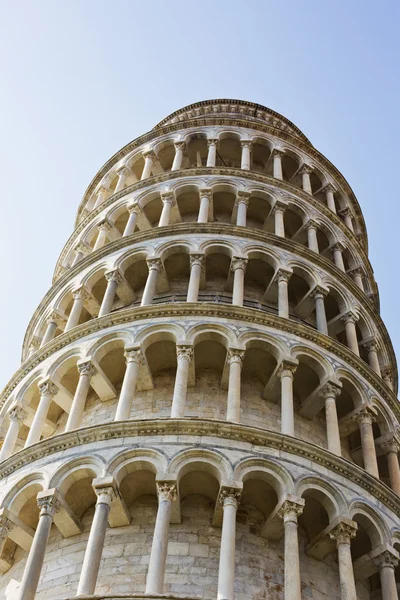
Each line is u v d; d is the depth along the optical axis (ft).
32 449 83.87
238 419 83.97
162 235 113.29
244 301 111.04
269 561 77.61
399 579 87.15
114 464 77.97
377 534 80.59
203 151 147.43
